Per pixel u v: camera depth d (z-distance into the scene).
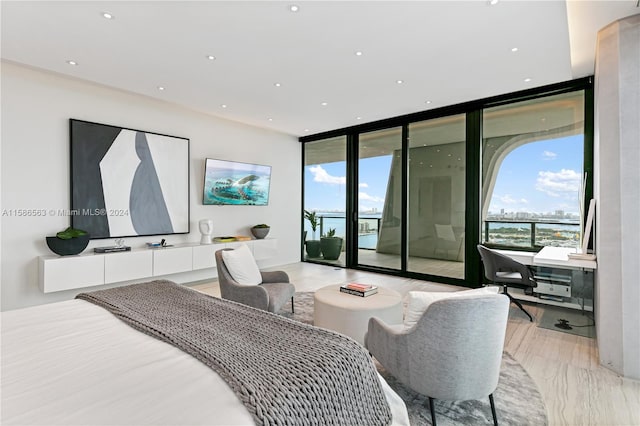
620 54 2.40
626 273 2.36
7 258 3.56
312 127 6.14
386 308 2.55
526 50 3.06
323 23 2.61
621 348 2.37
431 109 4.96
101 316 1.80
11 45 2.97
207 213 5.41
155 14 2.48
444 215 5.05
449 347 1.65
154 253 4.38
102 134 4.21
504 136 4.50
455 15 2.49
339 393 1.23
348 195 6.28
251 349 1.39
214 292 4.56
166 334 1.51
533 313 3.72
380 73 3.60
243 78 3.74
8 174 3.56
